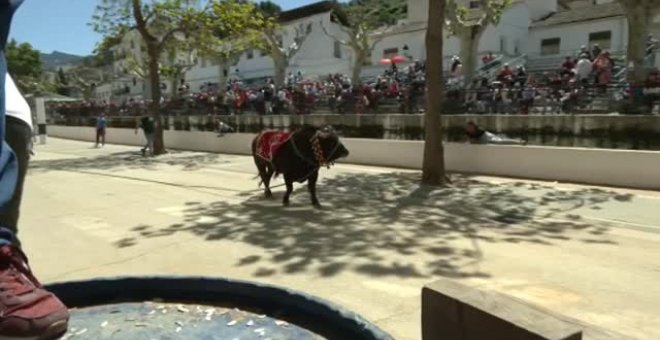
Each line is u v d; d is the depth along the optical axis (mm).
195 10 19578
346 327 1299
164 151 21047
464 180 12039
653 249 6438
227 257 6344
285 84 29469
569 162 11594
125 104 33438
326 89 21891
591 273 5570
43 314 1138
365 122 17438
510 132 14219
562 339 1062
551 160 11867
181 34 25812
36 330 1122
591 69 15023
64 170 16141
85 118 36031
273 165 9430
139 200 10406
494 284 5266
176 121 25750
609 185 10953
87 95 54750
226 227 7844
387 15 40906
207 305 1502
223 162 17250
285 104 20938
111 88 59969
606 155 11023
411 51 32312
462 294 1311
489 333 1189
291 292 1441
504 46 30047
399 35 32844
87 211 9367
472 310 1235
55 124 39344
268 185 10250
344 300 4926
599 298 4875
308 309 1400
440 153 11461
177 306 1486
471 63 21547
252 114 21812
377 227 7684
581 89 13555
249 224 8016
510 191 10477
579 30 28688
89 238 7422
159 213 9062
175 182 12812
